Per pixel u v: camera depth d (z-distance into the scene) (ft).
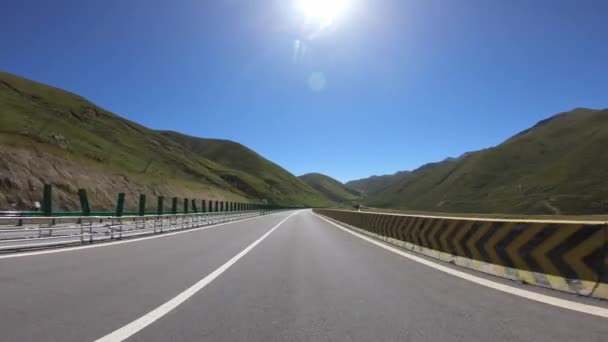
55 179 147.43
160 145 494.18
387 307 20.98
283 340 15.89
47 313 19.34
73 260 37.99
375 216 74.43
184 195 259.80
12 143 142.92
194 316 19.15
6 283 26.63
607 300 21.50
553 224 25.50
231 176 581.53
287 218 191.42
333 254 44.88
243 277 29.89
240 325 17.78
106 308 20.43
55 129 293.23
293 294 24.13
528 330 16.80
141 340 15.67
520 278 27.45
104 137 384.06
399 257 42.22
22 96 356.18
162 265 35.55
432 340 15.84
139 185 209.67
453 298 22.88
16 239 45.70
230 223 133.69
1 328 16.93
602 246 22.56
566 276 24.30
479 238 33.24
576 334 16.20
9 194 124.57
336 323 18.15
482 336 16.19
